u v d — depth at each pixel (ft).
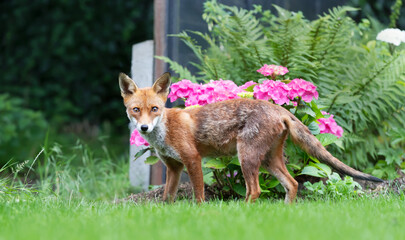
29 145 54.80
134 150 36.81
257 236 14.39
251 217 17.76
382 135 33.01
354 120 31.94
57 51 63.87
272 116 23.57
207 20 35.19
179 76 34.96
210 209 19.63
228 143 24.34
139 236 14.57
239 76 33.63
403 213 19.36
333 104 31.01
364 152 32.65
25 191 27.48
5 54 65.46
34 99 65.36
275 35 32.30
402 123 32.89
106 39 64.75
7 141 53.01
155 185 32.30
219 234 14.80
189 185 30.48
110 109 68.18
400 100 33.24
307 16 40.42
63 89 66.23
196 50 33.65
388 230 15.71
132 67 37.37
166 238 14.21
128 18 64.80
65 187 33.30
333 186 26.43
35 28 64.54
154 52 35.81
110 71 66.90
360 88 32.24
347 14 42.14
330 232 15.17
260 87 26.43
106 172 41.98
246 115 23.89
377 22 39.83
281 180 24.22
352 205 21.61
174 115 24.49
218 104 24.82
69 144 55.98
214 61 31.45
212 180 29.32
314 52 31.94
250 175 23.57
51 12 64.64
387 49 36.42
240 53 33.19
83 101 66.85
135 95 23.79
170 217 17.90
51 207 22.07
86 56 65.10
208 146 24.68
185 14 36.19
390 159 31.68
